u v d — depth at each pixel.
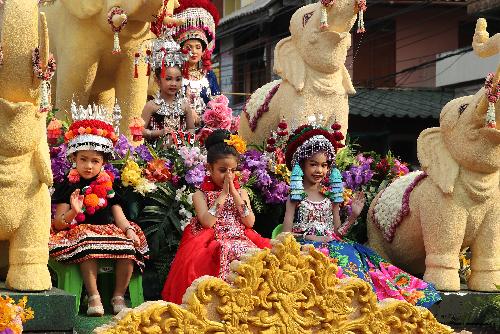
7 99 7.16
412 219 9.09
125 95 10.38
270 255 6.33
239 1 29.75
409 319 6.88
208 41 11.59
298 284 6.41
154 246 8.86
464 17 28.17
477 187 8.74
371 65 28.22
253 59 28.00
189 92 10.72
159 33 9.97
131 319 5.91
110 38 10.03
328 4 9.39
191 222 8.19
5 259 7.80
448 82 27.92
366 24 25.89
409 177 9.38
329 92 9.88
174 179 9.10
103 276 8.38
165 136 9.78
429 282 8.80
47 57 6.97
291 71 9.96
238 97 28.56
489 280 8.88
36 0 7.22
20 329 6.59
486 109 8.42
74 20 10.19
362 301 6.67
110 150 8.17
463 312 8.73
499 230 8.89
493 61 26.31
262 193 9.52
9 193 7.20
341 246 8.64
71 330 7.16
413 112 26.20
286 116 9.92
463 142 8.67
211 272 7.61
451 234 8.77
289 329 6.36
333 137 8.99
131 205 8.88
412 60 28.31
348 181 10.06
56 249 7.84
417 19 28.16
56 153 8.74
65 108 10.29
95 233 7.93
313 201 8.84
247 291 6.23
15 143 7.14
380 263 8.72
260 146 10.05
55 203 8.17
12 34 7.03
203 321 6.11
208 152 8.12
